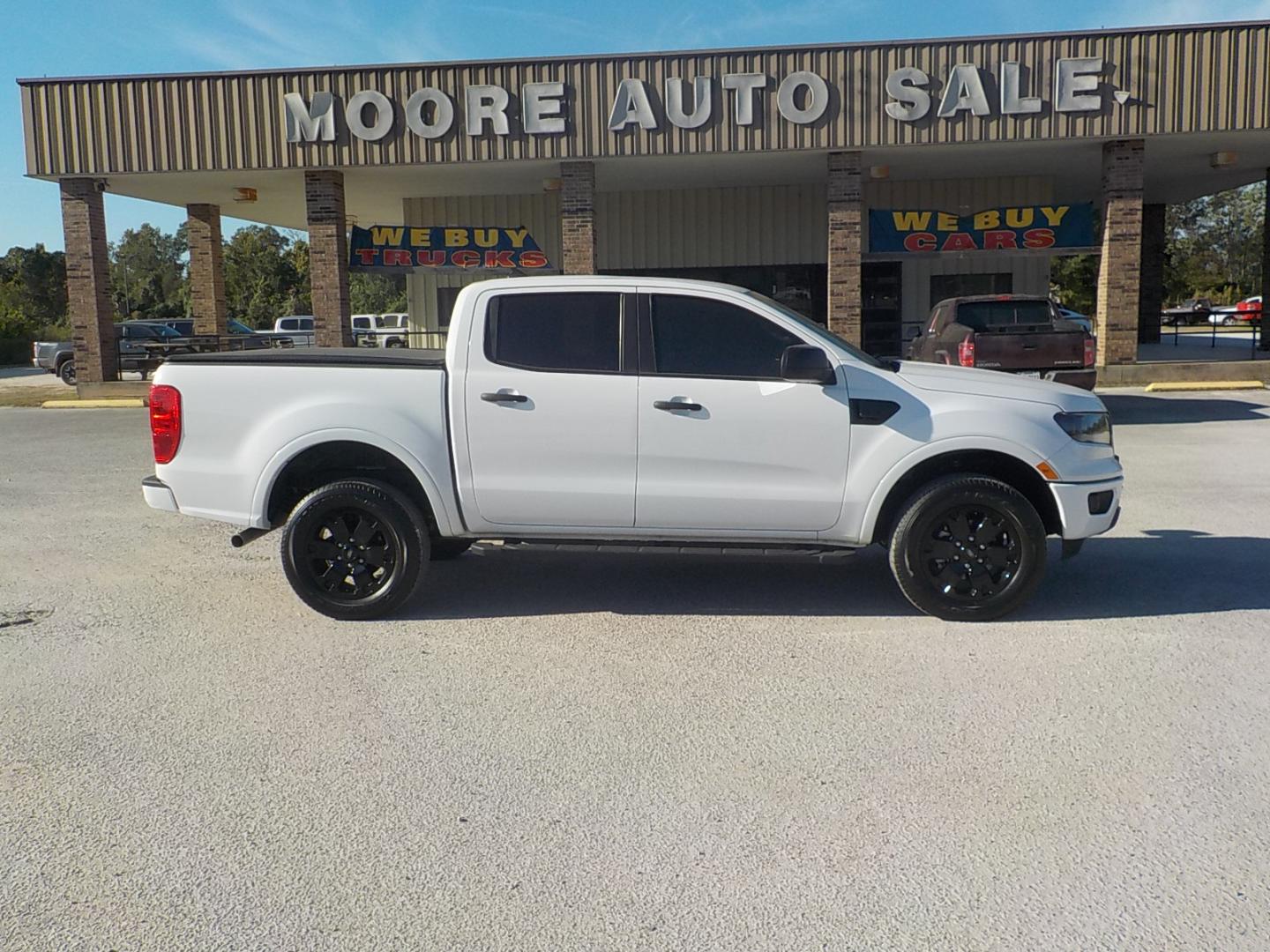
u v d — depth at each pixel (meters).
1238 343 33.44
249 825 3.84
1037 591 6.74
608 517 6.15
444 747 4.49
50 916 3.28
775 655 5.59
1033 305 15.25
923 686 5.11
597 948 3.09
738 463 6.04
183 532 8.96
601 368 6.10
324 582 6.30
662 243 25.08
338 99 19.39
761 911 3.27
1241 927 3.14
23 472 12.36
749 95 18.78
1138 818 3.79
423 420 6.14
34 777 4.24
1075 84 18.39
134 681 5.33
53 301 79.81
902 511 6.06
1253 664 5.33
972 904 3.28
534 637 5.95
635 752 4.42
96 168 20.03
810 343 6.08
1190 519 8.79
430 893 3.39
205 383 6.30
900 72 18.56
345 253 20.58
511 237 21.84
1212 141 19.78
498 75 19.08
